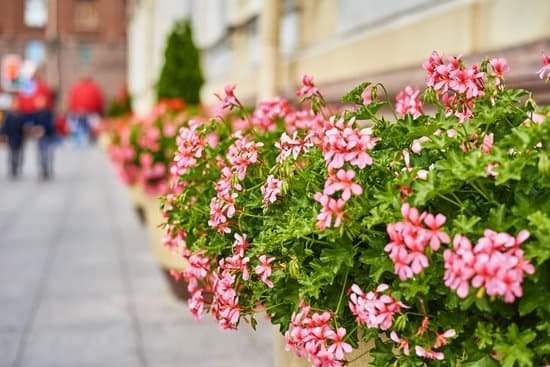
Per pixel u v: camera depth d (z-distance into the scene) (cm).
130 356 429
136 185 842
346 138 183
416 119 203
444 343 173
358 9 786
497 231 162
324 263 196
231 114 405
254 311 221
